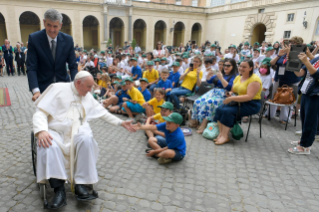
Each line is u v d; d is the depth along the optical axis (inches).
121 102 235.0
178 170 123.0
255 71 296.5
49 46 110.9
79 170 87.1
